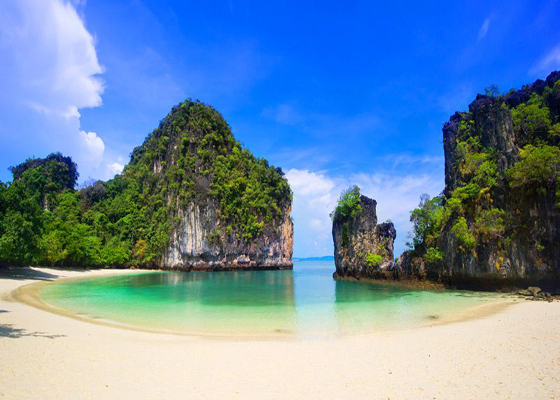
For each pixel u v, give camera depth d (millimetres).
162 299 29594
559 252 29438
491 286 32875
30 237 38188
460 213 35156
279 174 105562
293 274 71500
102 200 88125
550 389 8789
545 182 30141
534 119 36469
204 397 8398
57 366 10391
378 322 19578
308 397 8523
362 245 47094
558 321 17500
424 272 38625
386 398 8469
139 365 11000
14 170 91625
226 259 82875
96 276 53938
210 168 85188
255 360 11914
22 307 21875
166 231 78062
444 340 14516
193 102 95625
